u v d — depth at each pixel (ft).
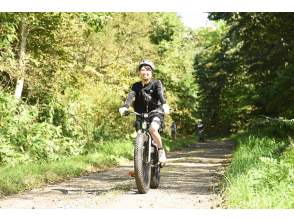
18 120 27.04
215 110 156.87
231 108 127.65
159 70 68.74
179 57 88.79
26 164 22.77
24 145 26.08
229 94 117.29
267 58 51.19
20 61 29.60
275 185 11.96
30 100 33.78
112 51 49.44
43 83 32.04
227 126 143.23
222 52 116.98
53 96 33.50
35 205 12.57
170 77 71.10
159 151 15.48
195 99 106.32
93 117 41.09
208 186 16.34
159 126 14.87
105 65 47.32
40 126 29.25
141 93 15.06
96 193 15.15
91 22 31.55
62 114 34.19
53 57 33.09
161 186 16.81
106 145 38.17
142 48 57.98
